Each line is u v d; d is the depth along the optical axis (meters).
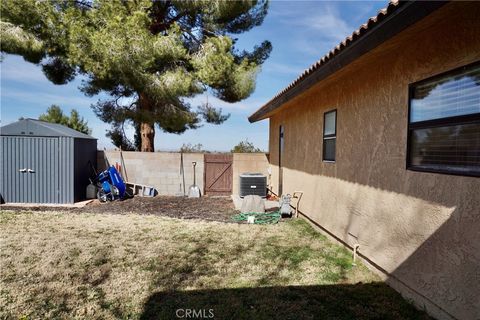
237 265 4.32
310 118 6.92
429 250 3.03
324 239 5.66
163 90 10.38
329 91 5.80
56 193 9.35
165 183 11.66
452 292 2.71
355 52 3.63
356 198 4.62
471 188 2.54
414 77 3.30
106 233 5.92
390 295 3.45
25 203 9.22
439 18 2.74
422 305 3.10
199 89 11.19
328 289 3.60
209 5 10.93
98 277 3.87
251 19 12.61
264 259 4.57
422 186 3.15
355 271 4.13
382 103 3.94
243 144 18.36
